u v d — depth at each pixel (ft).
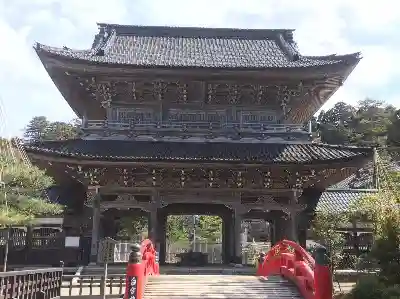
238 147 79.46
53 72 78.43
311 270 44.14
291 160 72.54
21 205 63.31
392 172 65.87
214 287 47.78
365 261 52.80
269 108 84.58
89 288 68.13
